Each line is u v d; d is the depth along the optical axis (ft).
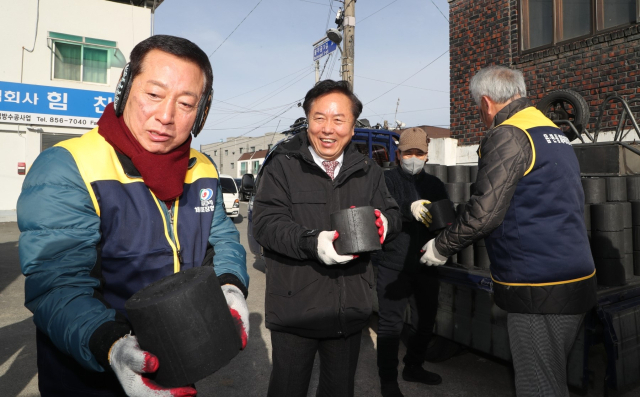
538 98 19.62
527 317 5.35
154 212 3.57
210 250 4.18
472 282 8.64
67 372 3.31
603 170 10.28
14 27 37.70
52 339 2.84
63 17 39.52
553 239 5.15
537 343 5.30
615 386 7.11
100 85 41.52
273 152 5.87
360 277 5.51
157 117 3.30
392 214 5.85
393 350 8.26
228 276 3.67
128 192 3.45
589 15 18.02
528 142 5.23
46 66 39.14
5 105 37.60
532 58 19.66
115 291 3.47
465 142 22.63
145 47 3.30
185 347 2.64
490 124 6.22
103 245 3.40
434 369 9.86
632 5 16.62
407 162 8.70
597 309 7.12
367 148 20.31
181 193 3.66
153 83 3.27
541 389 5.25
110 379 3.37
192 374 2.67
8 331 11.79
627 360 7.27
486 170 5.21
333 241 4.52
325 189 5.63
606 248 7.93
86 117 41.11
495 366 10.02
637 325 7.50
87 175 3.28
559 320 5.27
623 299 7.60
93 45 40.86
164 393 2.55
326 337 5.29
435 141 23.43
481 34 21.81
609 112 17.12
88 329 2.71
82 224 3.16
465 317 8.88
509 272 5.37
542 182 5.17
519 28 20.18
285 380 5.41
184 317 2.65
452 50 23.27
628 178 8.89
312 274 5.31
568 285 5.16
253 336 11.64
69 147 3.37
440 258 5.78
